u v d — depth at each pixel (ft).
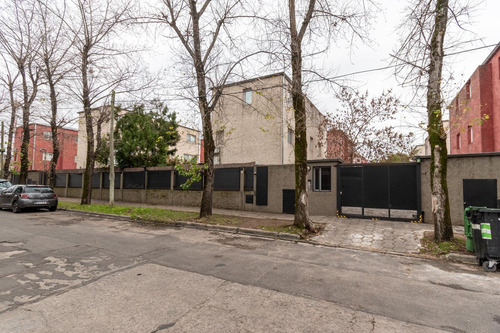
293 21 27.76
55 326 9.55
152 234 27.17
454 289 13.58
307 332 9.25
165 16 33.14
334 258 19.21
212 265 16.80
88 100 47.83
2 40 50.52
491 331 9.58
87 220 36.32
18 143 106.11
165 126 65.21
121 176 61.31
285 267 16.71
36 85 56.39
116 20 41.37
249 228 28.27
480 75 51.13
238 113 63.16
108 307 11.01
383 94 55.98
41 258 17.99
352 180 34.71
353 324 9.86
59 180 76.64
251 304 11.35
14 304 11.30
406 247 21.93
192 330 9.25
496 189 27.76
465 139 59.77
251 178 42.50
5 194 44.86
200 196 48.08
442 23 22.35
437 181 22.17
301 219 27.14
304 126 28.07
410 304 11.69
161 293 12.41
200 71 33.58
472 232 17.79
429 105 22.86
